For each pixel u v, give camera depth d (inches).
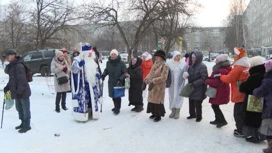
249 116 226.8
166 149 225.3
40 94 445.7
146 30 715.4
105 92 481.1
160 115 298.5
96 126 284.4
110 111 345.4
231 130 270.2
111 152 219.5
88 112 309.6
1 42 1333.7
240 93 242.7
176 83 306.0
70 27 1195.3
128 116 320.8
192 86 288.0
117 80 326.3
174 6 653.9
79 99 296.0
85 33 1184.2
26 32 1302.9
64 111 343.0
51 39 1298.0
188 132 265.0
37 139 246.4
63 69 333.7
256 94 209.8
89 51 299.4
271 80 203.3
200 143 237.6
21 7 1268.5
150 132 265.4
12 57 259.8
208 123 292.4
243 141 240.7
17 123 291.1
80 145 233.5
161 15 661.9
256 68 222.8
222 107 369.1
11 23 1296.8
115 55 327.0
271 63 204.7
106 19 687.7
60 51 337.1
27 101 265.1
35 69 805.9
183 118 311.6
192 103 304.3
